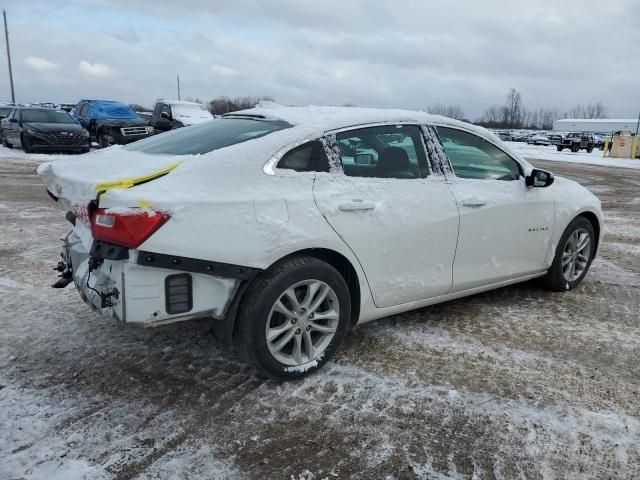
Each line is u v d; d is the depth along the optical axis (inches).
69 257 129.0
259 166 120.4
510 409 117.3
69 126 720.3
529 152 1469.0
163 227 105.7
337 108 150.8
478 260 159.6
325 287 126.9
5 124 769.6
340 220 127.4
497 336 155.0
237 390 122.8
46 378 125.8
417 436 107.5
